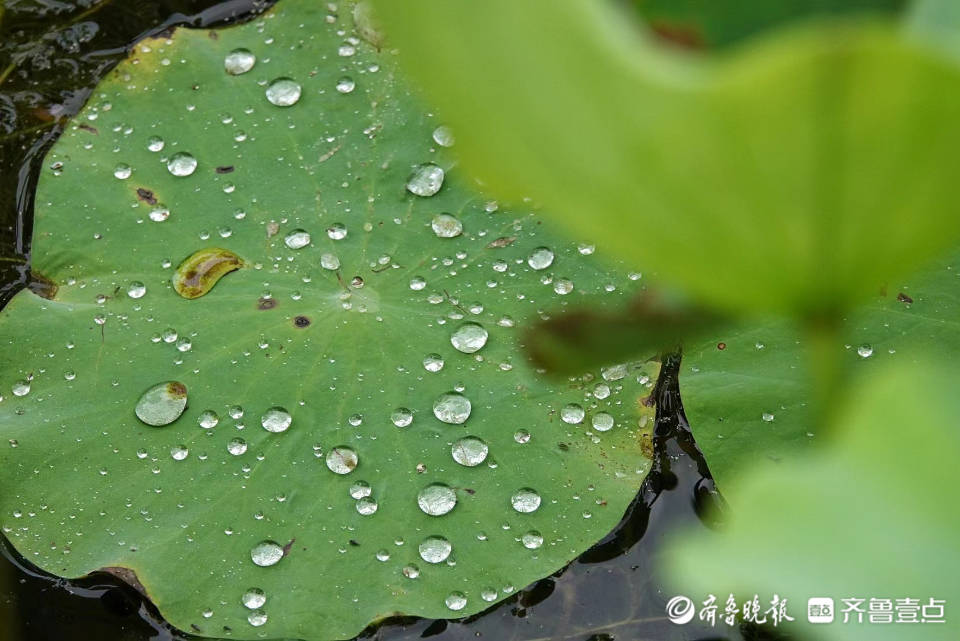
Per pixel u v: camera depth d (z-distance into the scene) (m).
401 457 1.63
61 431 1.63
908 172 0.94
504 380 1.64
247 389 1.64
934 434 1.02
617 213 1.03
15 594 1.63
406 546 1.61
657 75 0.86
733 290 1.14
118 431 1.63
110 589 1.62
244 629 1.60
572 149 0.96
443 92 0.97
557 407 1.64
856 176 0.95
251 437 1.63
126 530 1.62
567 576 1.63
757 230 1.03
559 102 0.92
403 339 1.65
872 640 1.00
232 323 1.66
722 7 1.38
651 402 1.64
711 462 1.62
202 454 1.63
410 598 1.61
